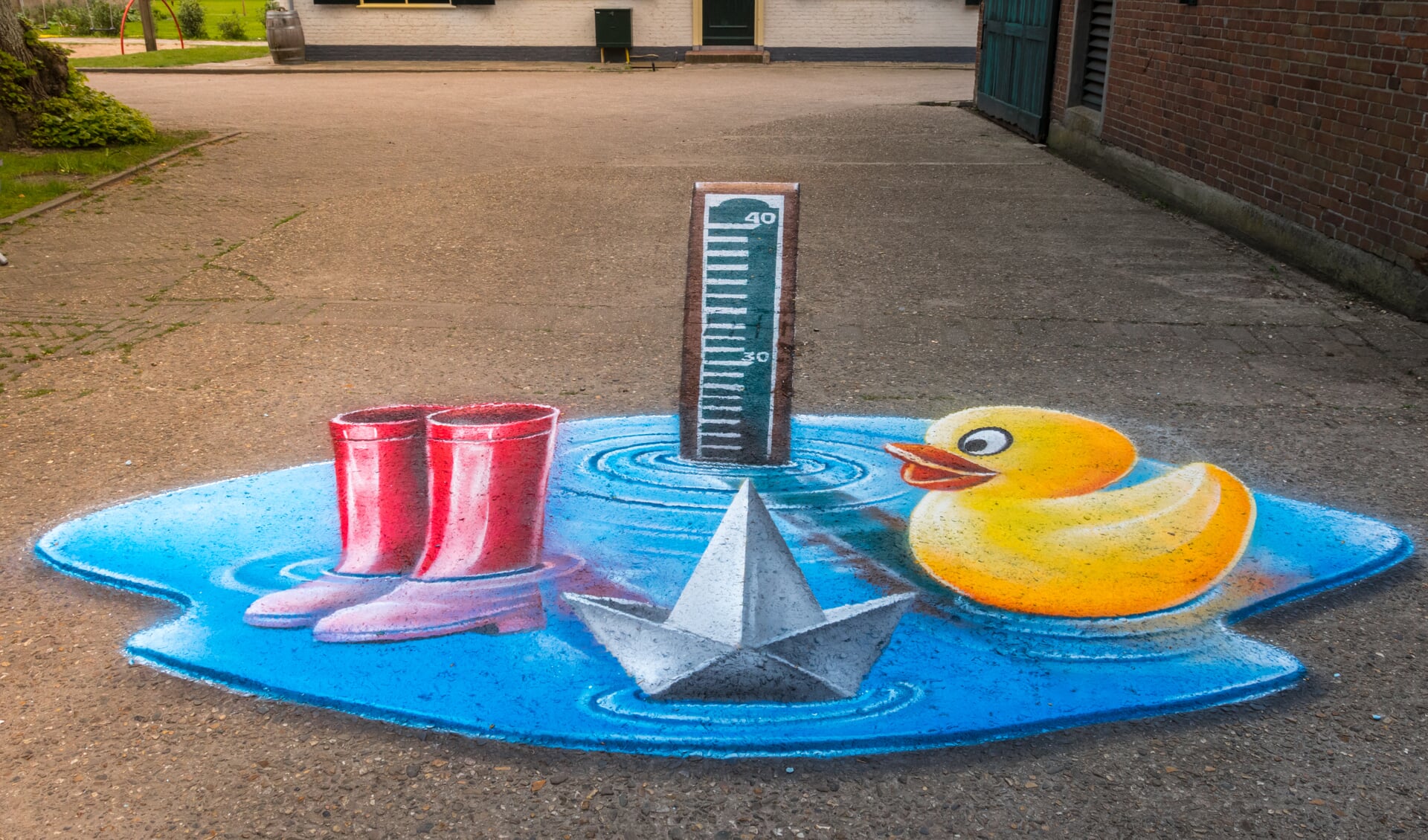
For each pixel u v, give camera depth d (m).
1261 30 7.63
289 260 7.34
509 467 3.81
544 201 9.06
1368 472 4.16
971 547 3.59
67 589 3.31
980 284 6.83
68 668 2.90
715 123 13.69
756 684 2.77
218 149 11.20
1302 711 2.73
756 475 4.15
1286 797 2.42
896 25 22.73
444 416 4.30
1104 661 2.95
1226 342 5.72
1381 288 6.32
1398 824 2.34
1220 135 8.30
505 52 22.55
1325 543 3.62
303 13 22.17
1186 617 3.17
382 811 2.37
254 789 2.44
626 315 6.21
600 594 3.27
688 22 22.64
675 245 7.78
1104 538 3.66
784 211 3.95
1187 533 3.68
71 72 11.35
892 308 6.32
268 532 3.67
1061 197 9.53
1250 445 4.42
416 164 10.62
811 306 6.39
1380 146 6.29
